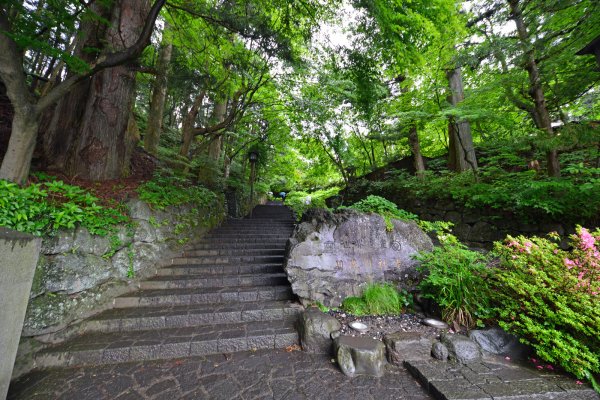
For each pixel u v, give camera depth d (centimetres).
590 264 197
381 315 286
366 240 333
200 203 592
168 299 321
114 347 232
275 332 263
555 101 388
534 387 177
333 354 232
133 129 638
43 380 200
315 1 385
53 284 239
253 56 604
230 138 1138
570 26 364
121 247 330
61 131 418
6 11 231
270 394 186
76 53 398
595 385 172
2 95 432
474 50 443
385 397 183
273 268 428
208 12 400
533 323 210
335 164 1085
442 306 272
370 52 412
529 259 231
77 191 265
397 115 562
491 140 578
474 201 454
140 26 425
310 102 739
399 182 683
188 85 580
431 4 377
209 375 208
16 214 210
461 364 210
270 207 1232
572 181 338
